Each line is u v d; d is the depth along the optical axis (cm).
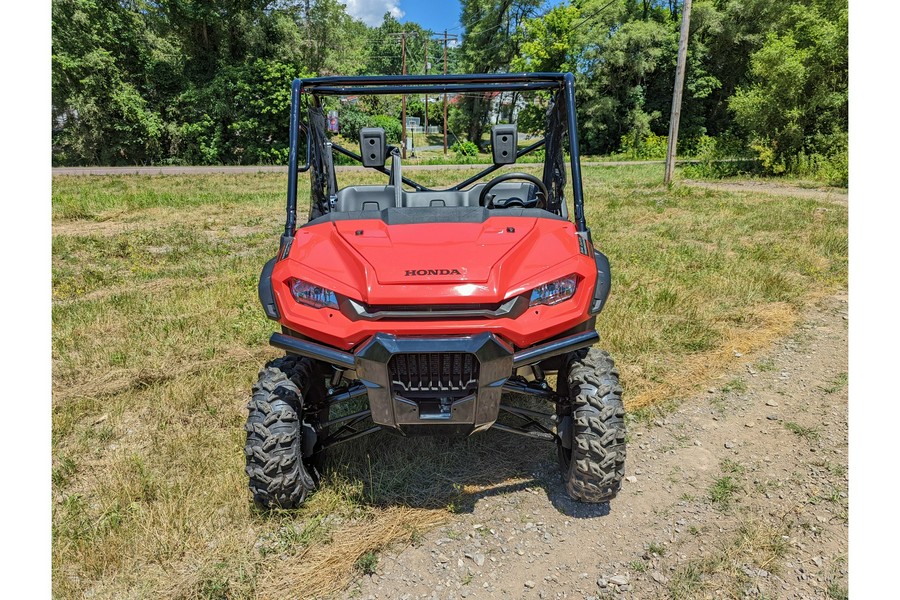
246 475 297
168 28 3416
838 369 449
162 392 408
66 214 1143
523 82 350
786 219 972
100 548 260
